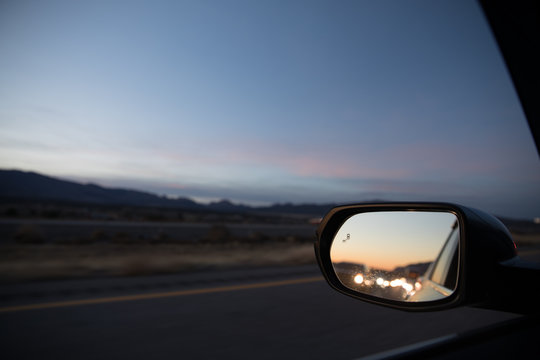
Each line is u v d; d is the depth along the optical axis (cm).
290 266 1271
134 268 1017
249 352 405
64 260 1327
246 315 557
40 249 1802
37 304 622
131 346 425
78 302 640
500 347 162
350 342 436
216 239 3080
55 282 854
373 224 145
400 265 142
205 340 445
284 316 550
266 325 505
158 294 709
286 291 743
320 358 388
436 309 110
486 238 107
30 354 402
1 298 667
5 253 1552
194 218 10244
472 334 185
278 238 3344
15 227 3938
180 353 403
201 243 2839
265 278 920
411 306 116
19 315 554
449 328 484
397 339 446
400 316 547
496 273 103
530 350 151
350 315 555
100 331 479
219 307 607
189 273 1030
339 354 398
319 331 479
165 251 1916
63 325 505
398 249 143
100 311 579
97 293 717
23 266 1102
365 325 503
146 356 396
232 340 445
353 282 140
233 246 2462
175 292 730
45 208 11556
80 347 421
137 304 626
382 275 140
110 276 988
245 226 6581
